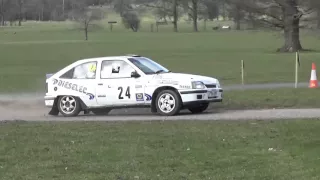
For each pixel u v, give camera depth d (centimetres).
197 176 1077
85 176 1093
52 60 6556
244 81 3691
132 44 10462
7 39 13425
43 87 3659
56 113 2264
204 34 15600
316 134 1462
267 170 1105
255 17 7981
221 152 1284
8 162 1233
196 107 2183
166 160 1213
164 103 2084
